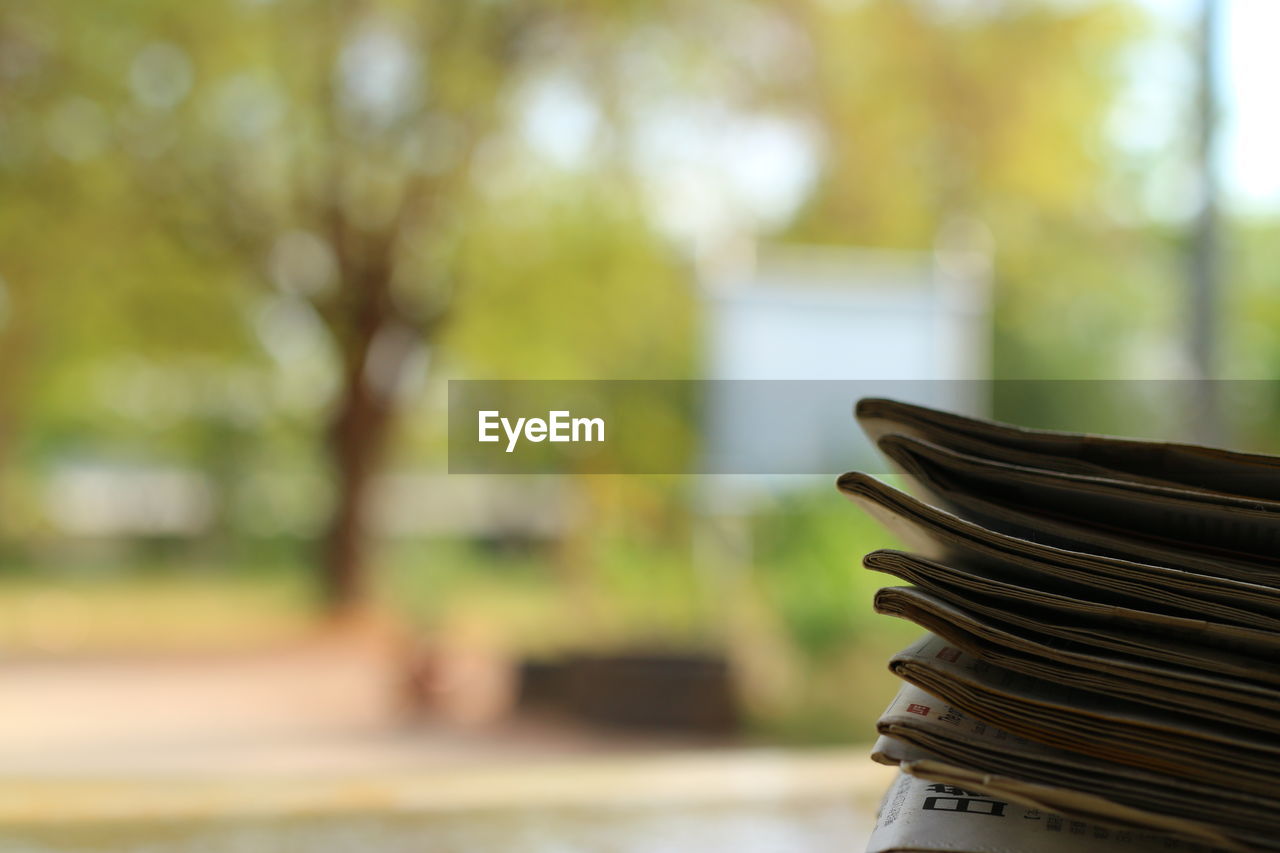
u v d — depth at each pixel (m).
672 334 7.35
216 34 6.82
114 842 0.53
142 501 12.04
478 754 4.46
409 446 9.26
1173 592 0.31
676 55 7.30
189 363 8.00
